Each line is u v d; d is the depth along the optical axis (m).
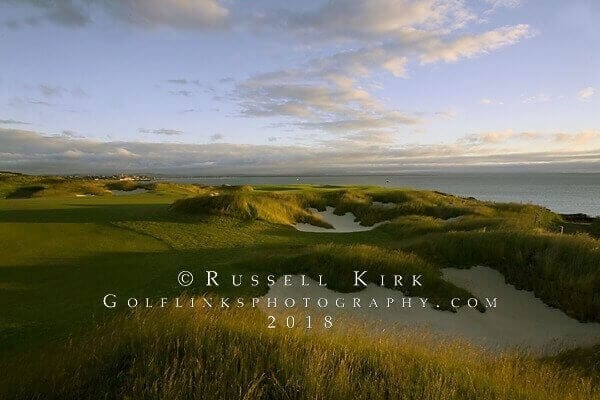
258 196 30.31
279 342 6.39
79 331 8.21
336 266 13.74
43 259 14.77
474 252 15.60
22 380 5.84
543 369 7.66
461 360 7.34
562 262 13.90
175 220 24.81
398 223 27.44
